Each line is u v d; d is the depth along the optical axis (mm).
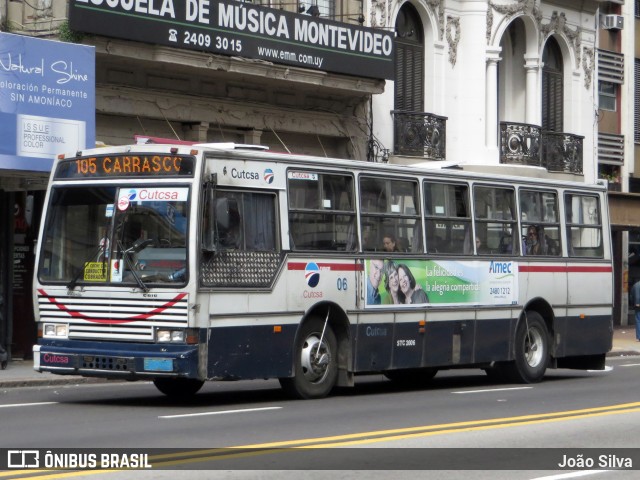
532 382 30234
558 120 54531
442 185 27844
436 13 47750
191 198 22219
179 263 22125
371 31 42062
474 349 28484
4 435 18141
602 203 32750
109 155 23203
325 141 43875
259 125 40469
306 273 24328
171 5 35250
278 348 23750
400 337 26484
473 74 49094
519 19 51844
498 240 29281
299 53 39406
